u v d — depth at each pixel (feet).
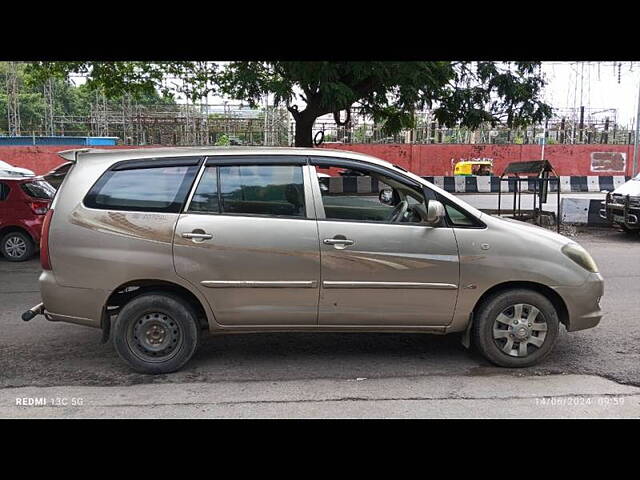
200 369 15.25
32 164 92.99
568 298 15.03
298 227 14.55
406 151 95.30
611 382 14.33
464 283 14.82
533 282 15.03
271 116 125.59
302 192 14.82
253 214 14.66
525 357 15.17
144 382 14.37
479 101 47.85
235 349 16.83
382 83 38.37
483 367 15.38
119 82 48.60
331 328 15.02
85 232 14.40
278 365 15.55
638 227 38.73
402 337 17.93
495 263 14.79
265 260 14.43
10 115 160.45
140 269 14.28
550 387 13.98
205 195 14.66
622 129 121.39
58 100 195.31
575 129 118.32
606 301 22.72
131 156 14.88
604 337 18.11
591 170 97.14
